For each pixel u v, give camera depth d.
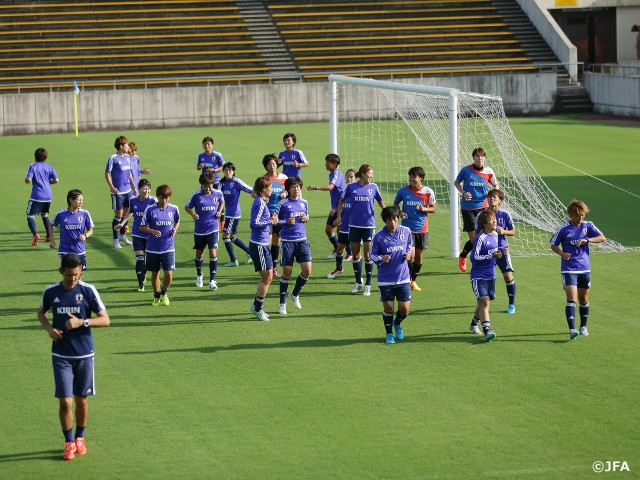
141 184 22.84
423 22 70.12
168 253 21.53
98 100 58.12
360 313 21.08
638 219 31.17
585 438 14.00
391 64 66.19
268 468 13.11
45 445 14.05
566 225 18.78
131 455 13.62
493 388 16.12
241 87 60.22
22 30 63.84
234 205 25.72
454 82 63.19
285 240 20.89
